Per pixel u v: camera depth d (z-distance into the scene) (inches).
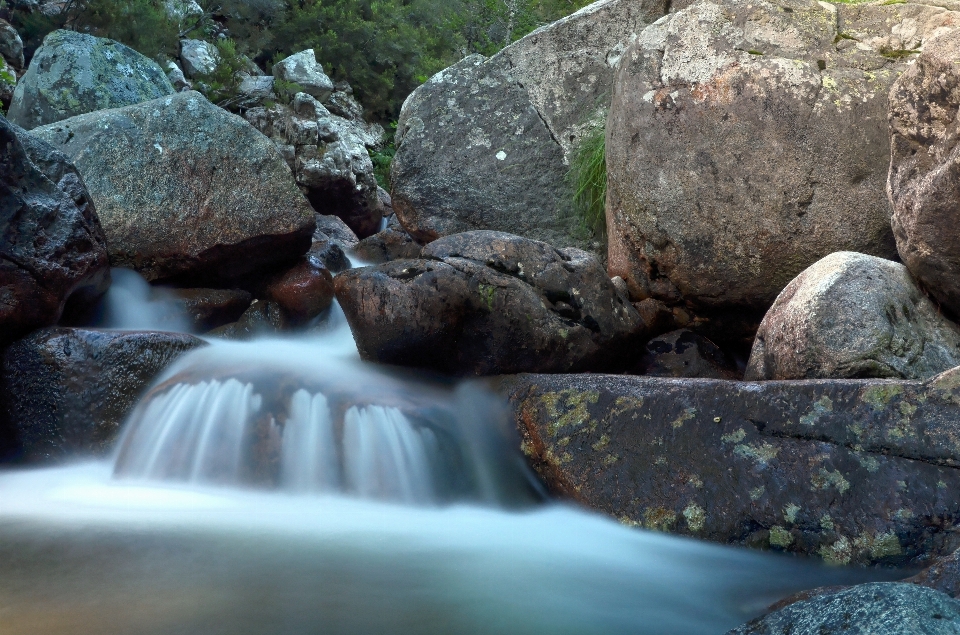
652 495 153.2
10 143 219.3
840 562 135.0
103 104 415.2
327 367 211.3
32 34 559.2
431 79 317.4
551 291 204.4
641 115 224.4
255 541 151.6
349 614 119.4
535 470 174.2
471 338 200.8
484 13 687.7
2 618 113.3
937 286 176.6
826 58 209.8
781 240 211.9
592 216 288.7
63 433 206.1
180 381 204.7
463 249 205.8
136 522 161.3
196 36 713.6
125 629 110.5
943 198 163.0
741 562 141.7
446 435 184.5
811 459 143.4
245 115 596.4
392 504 179.2
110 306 259.0
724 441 152.1
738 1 215.9
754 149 209.9
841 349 166.4
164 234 271.9
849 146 204.8
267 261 285.7
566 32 303.6
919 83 168.9
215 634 110.0
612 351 211.8
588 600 129.6
